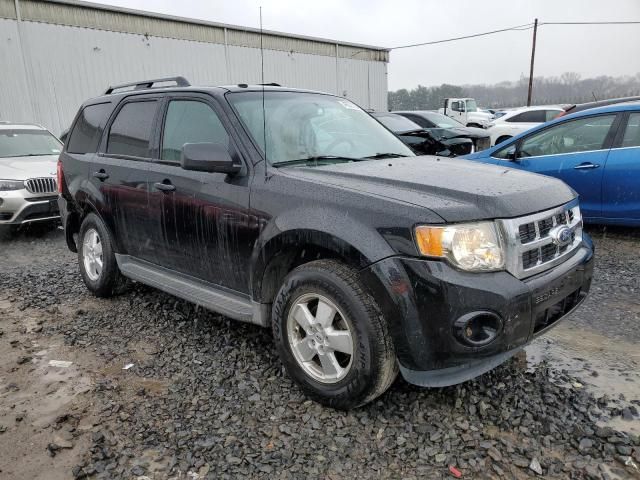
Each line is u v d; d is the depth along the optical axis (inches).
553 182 119.2
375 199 100.5
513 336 95.0
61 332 152.5
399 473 89.5
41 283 201.0
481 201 97.7
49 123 607.2
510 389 114.7
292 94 151.1
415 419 104.3
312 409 108.7
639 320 153.0
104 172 167.8
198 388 118.1
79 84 628.7
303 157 128.6
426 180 108.8
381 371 99.0
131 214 156.8
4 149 314.7
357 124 154.6
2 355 138.0
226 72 784.3
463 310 91.4
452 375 98.0
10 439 101.0
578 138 242.8
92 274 181.9
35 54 590.6
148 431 101.9
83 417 107.8
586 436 97.8
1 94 567.8
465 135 416.5
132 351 138.7
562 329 148.4
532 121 603.2
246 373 124.4
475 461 91.6
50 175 278.8
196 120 140.9
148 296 182.1
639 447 94.2
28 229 301.3
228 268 127.9
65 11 610.2
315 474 89.4
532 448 94.7
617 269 198.5
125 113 169.5
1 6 560.7
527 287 95.8
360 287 99.4
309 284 106.8
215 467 91.2
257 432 101.1
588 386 116.4
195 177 133.3
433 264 92.4
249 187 119.7
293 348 112.9
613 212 232.4
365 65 1018.7
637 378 119.9
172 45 713.6
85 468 91.4
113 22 652.1
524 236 98.9
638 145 223.8
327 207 104.8
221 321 157.6
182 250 140.9
